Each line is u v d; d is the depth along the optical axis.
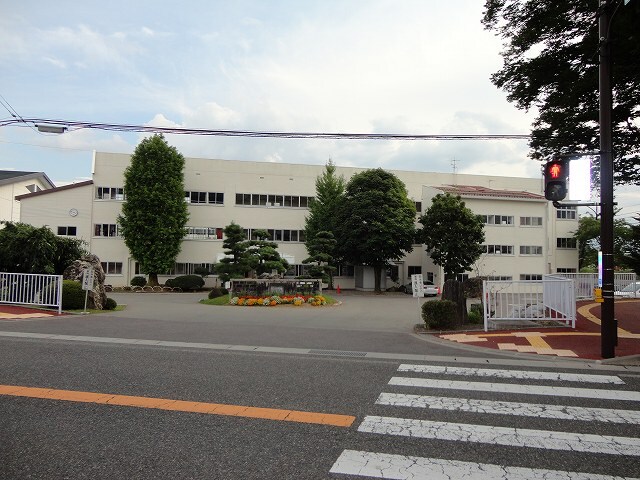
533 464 3.84
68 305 15.50
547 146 13.37
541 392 6.07
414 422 4.83
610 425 4.82
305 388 6.04
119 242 37.00
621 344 9.70
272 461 3.81
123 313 15.46
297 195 40.66
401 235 34.53
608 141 8.62
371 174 36.22
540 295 13.68
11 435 4.30
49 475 3.50
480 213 37.91
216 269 25.58
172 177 35.56
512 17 12.37
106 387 5.92
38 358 7.54
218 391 5.82
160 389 5.88
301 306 21.17
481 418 5.00
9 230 17.38
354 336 10.84
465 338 10.62
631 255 12.36
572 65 12.05
